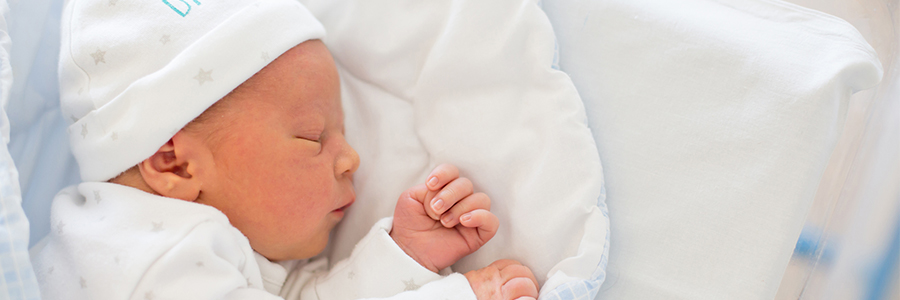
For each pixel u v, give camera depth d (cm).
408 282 88
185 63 77
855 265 100
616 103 99
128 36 79
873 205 101
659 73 99
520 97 96
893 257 92
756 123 92
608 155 97
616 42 102
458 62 96
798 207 88
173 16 81
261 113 82
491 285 86
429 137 98
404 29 100
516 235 93
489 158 94
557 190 91
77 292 72
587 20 104
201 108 78
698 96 96
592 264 86
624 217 94
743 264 88
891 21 114
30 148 94
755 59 95
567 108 93
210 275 74
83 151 79
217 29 79
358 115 107
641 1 104
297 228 89
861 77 91
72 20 82
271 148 83
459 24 96
